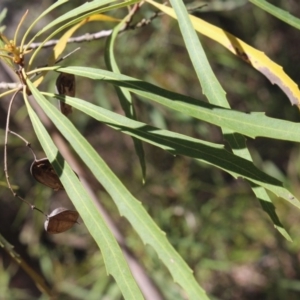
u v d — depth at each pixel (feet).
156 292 2.36
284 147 4.23
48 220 1.25
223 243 3.52
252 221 3.50
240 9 3.93
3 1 3.56
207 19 3.95
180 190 3.34
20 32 3.47
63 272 3.38
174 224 3.26
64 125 1.11
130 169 3.72
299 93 1.28
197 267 3.25
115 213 2.99
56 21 1.18
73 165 2.19
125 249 2.35
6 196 3.74
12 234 3.61
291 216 3.36
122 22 1.43
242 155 1.13
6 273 3.35
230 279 3.69
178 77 3.45
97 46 2.93
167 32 3.15
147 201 3.33
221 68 4.05
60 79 1.33
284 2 4.15
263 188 1.13
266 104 4.14
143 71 3.14
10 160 3.25
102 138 3.90
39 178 1.23
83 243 3.64
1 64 2.08
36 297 3.86
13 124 3.18
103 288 3.20
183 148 1.08
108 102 3.16
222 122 1.07
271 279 3.54
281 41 4.39
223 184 3.59
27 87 1.21
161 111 3.15
